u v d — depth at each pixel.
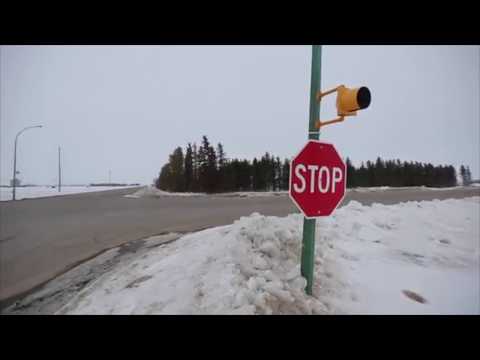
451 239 4.98
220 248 3.20
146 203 14.82
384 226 5.40
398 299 2.65
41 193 28.34
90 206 13.51
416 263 3.70
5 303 3.05
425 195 19.12
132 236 6.38
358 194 20.36
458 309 2.51
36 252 5.23
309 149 2.03
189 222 8.18
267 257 2.85
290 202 14.35
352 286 2.83
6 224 8.38
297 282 2.30
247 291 2.21
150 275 3.11
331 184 2.14
